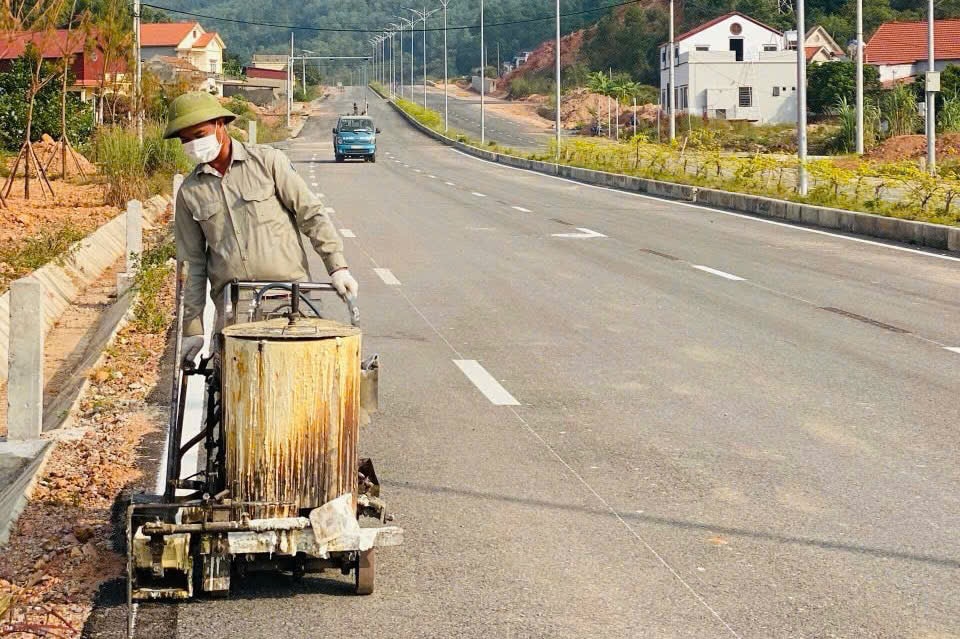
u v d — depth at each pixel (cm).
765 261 1875
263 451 528
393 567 600
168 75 9369
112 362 1095
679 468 774
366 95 19100
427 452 809
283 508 532
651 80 15188
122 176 2791
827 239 2212
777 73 10294
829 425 885
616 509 692
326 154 6975
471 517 677
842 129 6706
